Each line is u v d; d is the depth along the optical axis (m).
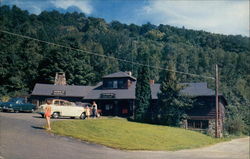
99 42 153.88
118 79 49.94
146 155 15.56
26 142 14.41
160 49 147.38
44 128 19.64
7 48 77.25
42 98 50.22
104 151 15.15
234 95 62.47
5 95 60.94
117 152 15.52
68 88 51.97
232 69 115.56
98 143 17.34
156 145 21.00
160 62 124.62
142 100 41.47
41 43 91.06
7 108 30.80
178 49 143.25
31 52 81.50
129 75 50.94
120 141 19.69
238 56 128.12
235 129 44.38
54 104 26.77
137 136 23.06
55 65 69.69
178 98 39.34
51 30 166.38
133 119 40.47
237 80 97.44
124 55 131.12
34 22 179.50
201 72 115.25
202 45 176.12
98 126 23.67
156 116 40.25
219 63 124.94
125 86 49.31
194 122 42.88
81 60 76.69
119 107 47.78
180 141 25.41
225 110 52.88
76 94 50.03
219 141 31.50
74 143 16.17
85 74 75.56
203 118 42.31
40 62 72.50
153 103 44.06
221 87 72.50
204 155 17.91
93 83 83.81
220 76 106.81
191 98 41.81
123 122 30.75
